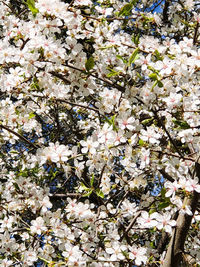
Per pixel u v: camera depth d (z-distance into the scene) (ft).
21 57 6.28
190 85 7.95
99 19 7.53
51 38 6.19
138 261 7.64
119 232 10.56
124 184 9.14
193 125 7.58
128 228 9.21
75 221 8.84
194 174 8.16
